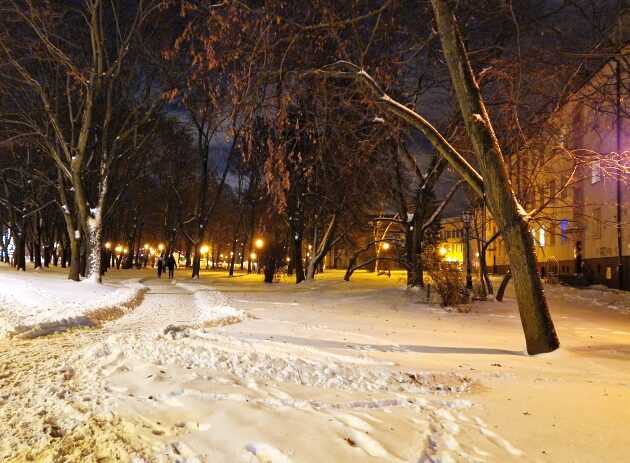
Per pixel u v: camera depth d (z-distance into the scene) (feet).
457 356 34.19
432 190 90.79
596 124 59.06
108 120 92.48
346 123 54.39
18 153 131.85
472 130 37.42
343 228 141.90
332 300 74.54
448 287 67.92
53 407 19.34
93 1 80.59
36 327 39.60
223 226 276.82
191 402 19.48
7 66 86.07
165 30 88.58
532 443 17.57
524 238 36.58
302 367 25.96
